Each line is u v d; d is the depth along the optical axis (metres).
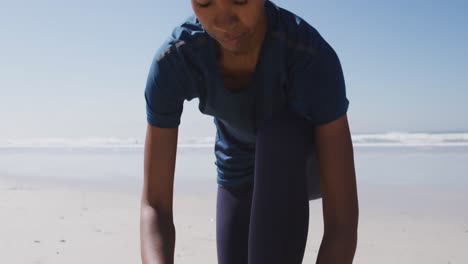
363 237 4.52
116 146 16.36
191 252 4.07
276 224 1.60
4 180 8.55
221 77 1.70
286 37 1.61
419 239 4.40
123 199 6.52
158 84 1.72
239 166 2.10
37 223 5.18
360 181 7.47
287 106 1.69
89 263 3.88
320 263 1.62
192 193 6.79
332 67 1.60
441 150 11.64
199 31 1.68
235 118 1.80
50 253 4.14
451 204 5.76
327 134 1.65
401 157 10.41
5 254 4.12
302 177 1.63
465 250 4.06
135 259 3.96
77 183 8.01
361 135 17.45
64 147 16.66
